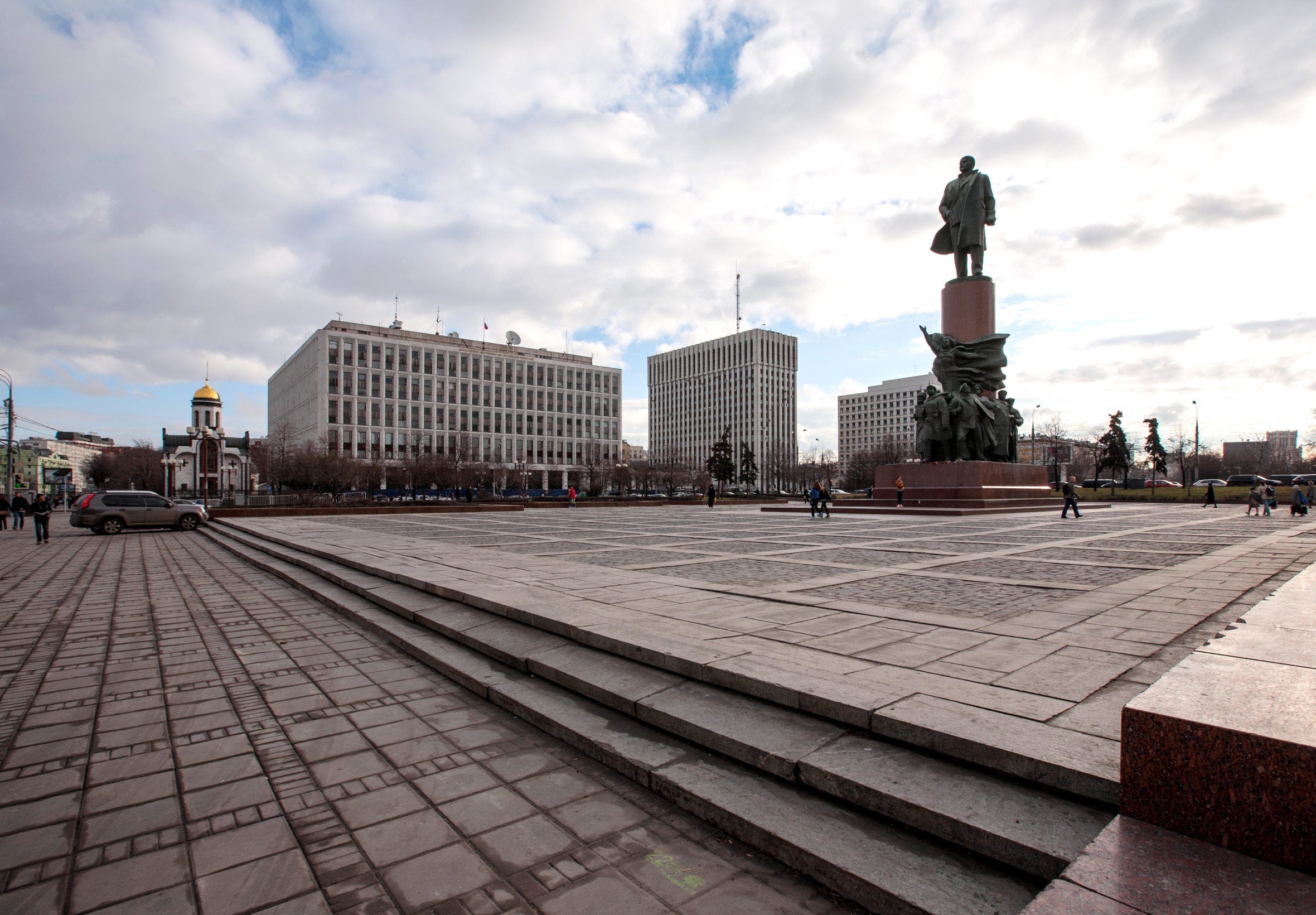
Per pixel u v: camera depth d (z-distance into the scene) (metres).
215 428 80.88
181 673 6.06
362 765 4.06
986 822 2.79
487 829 3.31
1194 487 62.00
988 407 31.95
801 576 9.23
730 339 150.38
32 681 5.81
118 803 3.58
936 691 4.01
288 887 2.82
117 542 20.61
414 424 92.44
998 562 10.90
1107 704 3.73
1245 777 2.29
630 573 9.52
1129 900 2.09
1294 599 4.86
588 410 108.38
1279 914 1.98
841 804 3.25
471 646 6.41
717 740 3.86
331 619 8.48
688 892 2.79
